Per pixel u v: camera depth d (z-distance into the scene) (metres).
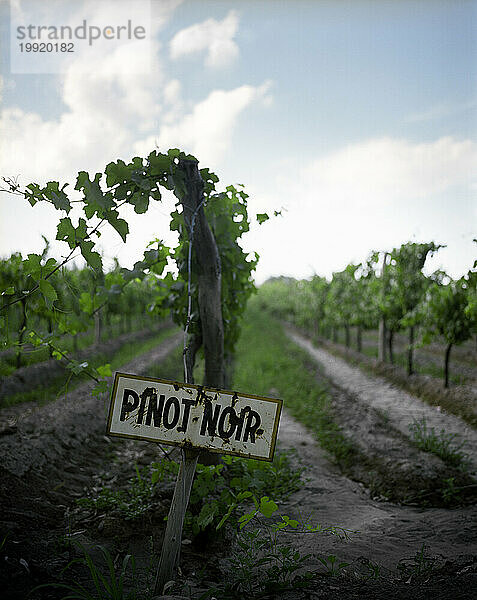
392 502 5.80
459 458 6.66
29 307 7.34
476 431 8.80
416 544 4.35
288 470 6.41
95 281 5.25
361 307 17.66
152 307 6.21
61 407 8.79
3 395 9.77
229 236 5.64
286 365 16.12
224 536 4.21
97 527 4.36
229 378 7.68
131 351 18.25
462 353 18.38
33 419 7.58
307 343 26.47
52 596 3.04
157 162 3.90
